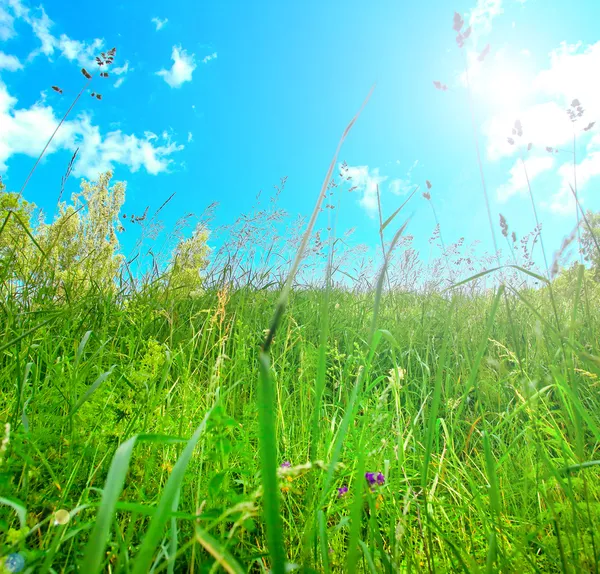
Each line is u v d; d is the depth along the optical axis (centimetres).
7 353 217
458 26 192
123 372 204
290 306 397
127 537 110
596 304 334
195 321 358
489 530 148
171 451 178
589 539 126
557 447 194
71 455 157
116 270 450
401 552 138
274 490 67
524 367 241
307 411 232
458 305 392
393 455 176
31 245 352
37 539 136
